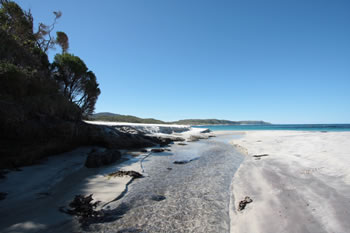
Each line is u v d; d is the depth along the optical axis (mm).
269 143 19344
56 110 12156
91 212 4824
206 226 4375
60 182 7180
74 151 13164
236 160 12383
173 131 40562
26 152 8875
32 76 10359
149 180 7934
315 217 4074
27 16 20875
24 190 5926
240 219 4613
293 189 5785
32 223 4109
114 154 11523
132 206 5383
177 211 5129
